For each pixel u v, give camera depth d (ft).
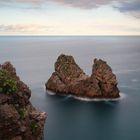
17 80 133.39
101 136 254.06
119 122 291.79
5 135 107.65
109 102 367.86
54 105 355.56
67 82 401.08
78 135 256.32
